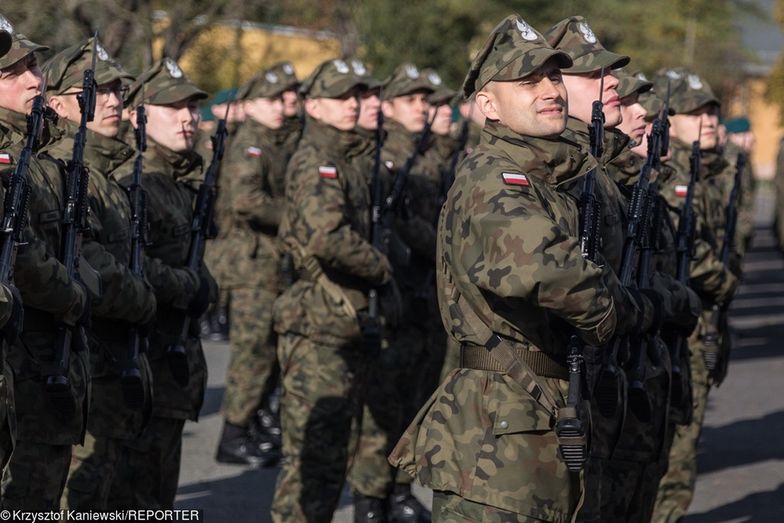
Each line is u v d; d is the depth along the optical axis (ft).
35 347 40.70
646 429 48.60
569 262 34.99
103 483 47.11
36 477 40.83
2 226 37.42
